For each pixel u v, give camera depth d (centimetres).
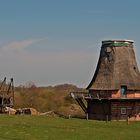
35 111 8056
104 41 7850
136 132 5219
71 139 4503
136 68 7844
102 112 7356
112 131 5256
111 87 7356
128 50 7812
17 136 4656
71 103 9519
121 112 7269
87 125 5888
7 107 7950
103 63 7750
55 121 6297
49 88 11062
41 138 4544
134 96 7438
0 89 8600
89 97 7500
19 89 10675
